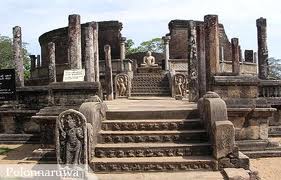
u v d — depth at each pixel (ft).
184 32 120.06
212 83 35.19
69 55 38.14
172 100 59.26
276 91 48.55
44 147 33.60
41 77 111.14
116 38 117.70
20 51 52.90
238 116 34.78
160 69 103.60
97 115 28.45
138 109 32.78
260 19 57.82
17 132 48.75
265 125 35.27
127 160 25.67
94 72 55.31
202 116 29.81
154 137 28.27
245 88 35.12
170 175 24.22
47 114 33.91
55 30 119.14
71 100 34.17
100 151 26.81
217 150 25.25
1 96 47.62
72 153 24.80
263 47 57.47
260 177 26.25
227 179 23.12
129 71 89.35
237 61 79.77
